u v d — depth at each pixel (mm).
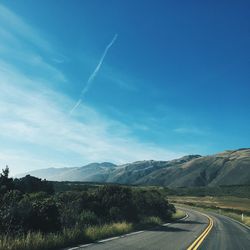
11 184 28062
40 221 18359
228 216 68125
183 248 18688
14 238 15664
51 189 38312
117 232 24250
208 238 25547
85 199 29984
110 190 33094
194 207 102000
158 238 22688
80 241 18672
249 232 34469
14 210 17719
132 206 33312
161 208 45312
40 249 15289
